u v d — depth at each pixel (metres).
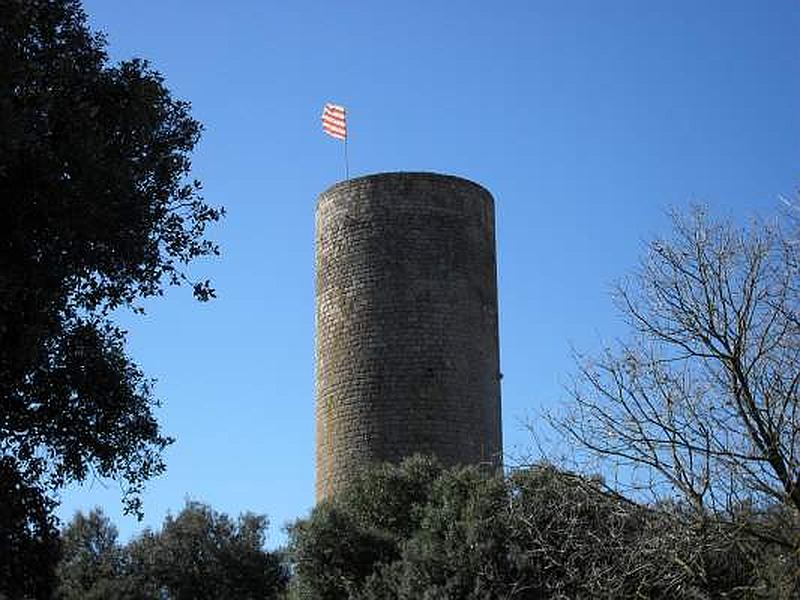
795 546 15.24
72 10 17.61
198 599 48.53
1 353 15.66
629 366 20.08
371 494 32.84
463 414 39.59
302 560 30.55
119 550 50.34
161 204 18.12
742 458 15.61
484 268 41.94
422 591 25.56
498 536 25.08
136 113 17.55
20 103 16.06
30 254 16.17
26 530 17.00
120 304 17.72
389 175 41.16
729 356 15.97
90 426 16.97
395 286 40.19
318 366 41.50
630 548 15.71
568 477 16.80
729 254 17.02
